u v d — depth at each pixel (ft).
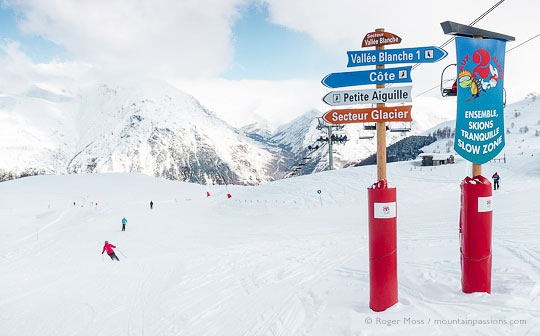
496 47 18.37
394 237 17.99
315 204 107.86
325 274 29.14
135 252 61.62
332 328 17.11
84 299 33.22
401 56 18.19
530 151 212.64
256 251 45.34
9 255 72.74
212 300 26.96
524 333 13.47
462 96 18.01
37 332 26.32
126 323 25.04
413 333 14.88
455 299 17.92
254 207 117.80
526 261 22.34
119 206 185.47
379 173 18.39
